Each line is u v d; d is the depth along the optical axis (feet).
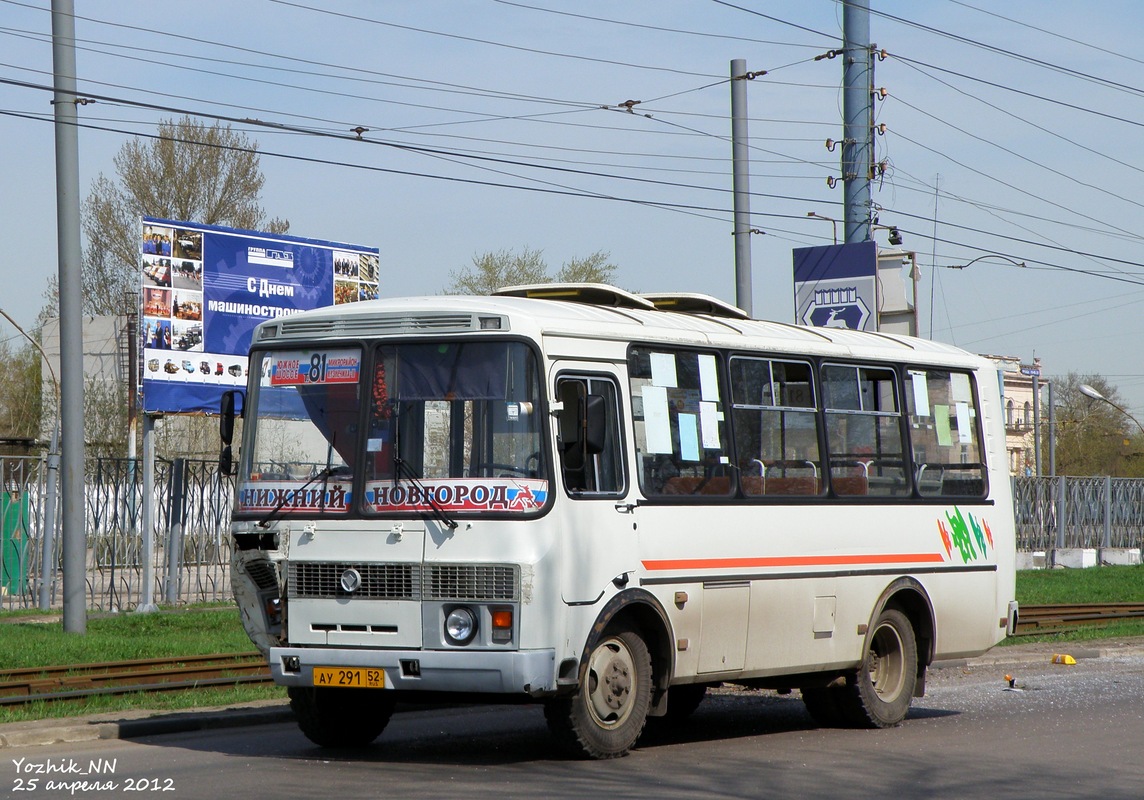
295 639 32.63
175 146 161.27
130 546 73.46
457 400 32.01
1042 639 70.38
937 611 43.14
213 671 49.03
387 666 31.50
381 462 32.32
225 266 76.64
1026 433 267.18
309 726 35.01
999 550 45.83
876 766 33.40
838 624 39.60
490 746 36.04
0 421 185.06
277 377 34.06
